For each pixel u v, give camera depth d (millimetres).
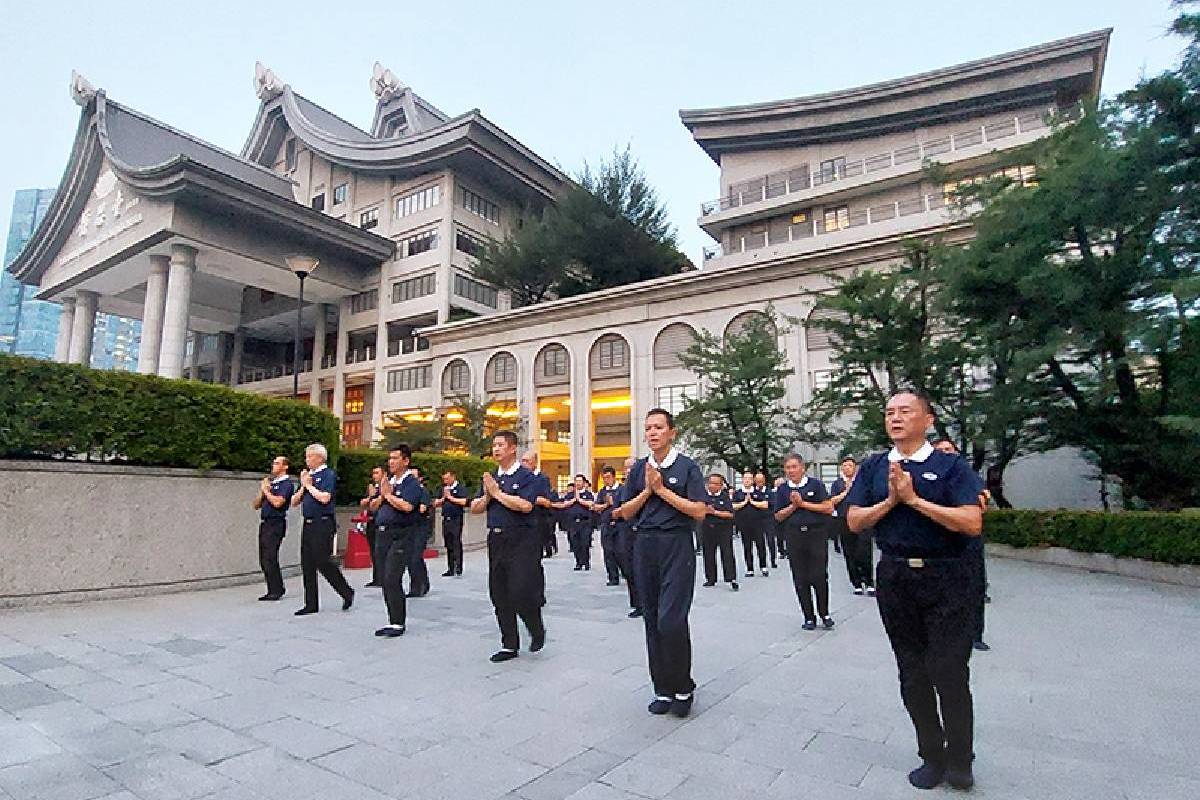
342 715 3891
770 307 27938
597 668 5023
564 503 13141
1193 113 11320
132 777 3004
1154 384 13797
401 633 6203
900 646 3031
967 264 13867
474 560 14156
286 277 42125
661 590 4031
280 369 50688
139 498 8430
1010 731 3678
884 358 18062
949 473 2955
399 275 44438
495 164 43812
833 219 33938
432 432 32875
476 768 3125
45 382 7594
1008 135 28922
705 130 37938
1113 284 12383
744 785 2939
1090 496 21797
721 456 25188
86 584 7812
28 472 7422
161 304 37594
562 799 2801
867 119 33906
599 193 38188
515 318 37938
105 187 41875
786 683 4656
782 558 15016
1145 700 4262
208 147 47969
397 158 44312
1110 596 8930
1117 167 11586
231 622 6781
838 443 24469
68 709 3973
